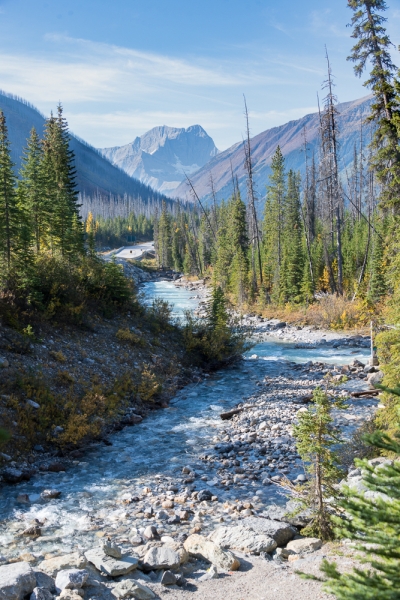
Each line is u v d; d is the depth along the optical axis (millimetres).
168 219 135375
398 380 13695
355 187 82000
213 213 104125
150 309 30844
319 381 25125
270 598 7562
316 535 10125
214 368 28438
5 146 26906
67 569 8578
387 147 25438
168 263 122188
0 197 25984
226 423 19375
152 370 24484
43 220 37469
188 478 13938
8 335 20141
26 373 18547
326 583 4270
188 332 28953
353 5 28484
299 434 10180
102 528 11023
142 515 11727
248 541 9953
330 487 10219
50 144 43969
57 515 11680
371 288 43312
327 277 56719
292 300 51406
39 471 14508
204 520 11484
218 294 30766
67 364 20953
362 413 19688
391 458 12797
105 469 14836
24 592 7723
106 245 161375
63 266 27625
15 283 23234
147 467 15000
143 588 7945
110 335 25594
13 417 16172
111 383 21453
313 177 74750
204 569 9188
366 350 34062
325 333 40719
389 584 4117
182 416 20359
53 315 23859
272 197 62625
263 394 23141
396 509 4660
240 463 15266
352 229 75312
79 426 16953
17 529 10891
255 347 36000
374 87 26328
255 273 60250
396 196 26031
